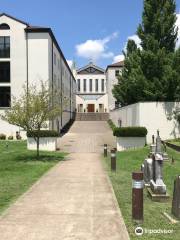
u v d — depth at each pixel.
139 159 22.17
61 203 9.74
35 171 16.80
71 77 72.44
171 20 32.78
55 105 23.20
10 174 15.99
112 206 9.38
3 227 7.53
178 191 8.54
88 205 9.50
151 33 32.88
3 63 42.28
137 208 8.08
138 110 31.25
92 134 45.28
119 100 45.41
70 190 11.66
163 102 30.70
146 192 11.57
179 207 8.36
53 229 7.38
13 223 7.82
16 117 22.55
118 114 48.38
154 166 11.08
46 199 10.27
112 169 16.83
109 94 70.94
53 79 45.12
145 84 31.25
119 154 24.89
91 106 85.81
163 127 30.77
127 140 28.75
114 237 6.88
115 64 71.56
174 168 17.83
